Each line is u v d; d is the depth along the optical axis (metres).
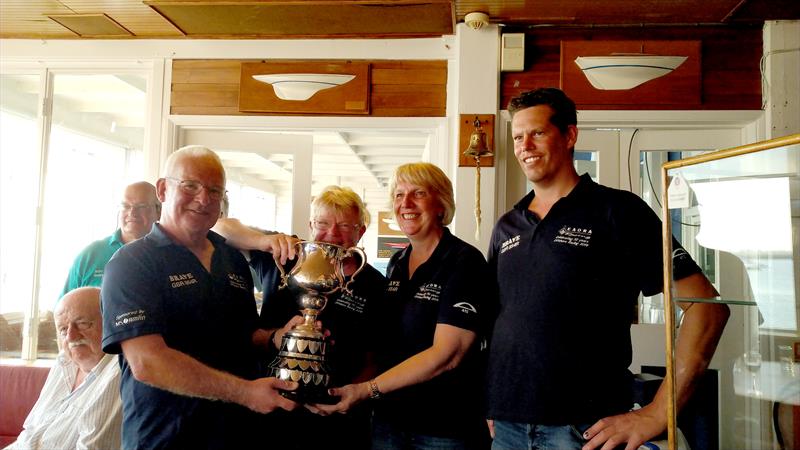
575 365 1.33
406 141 4.88
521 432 1.38
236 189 3.37
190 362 1.33
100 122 3.67
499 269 1.51
